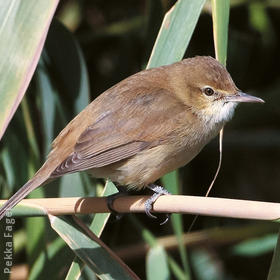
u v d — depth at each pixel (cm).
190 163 1311
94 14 1338
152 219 1269
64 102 1021
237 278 1270
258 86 1341
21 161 1019
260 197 1356
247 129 1335
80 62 999
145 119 928
